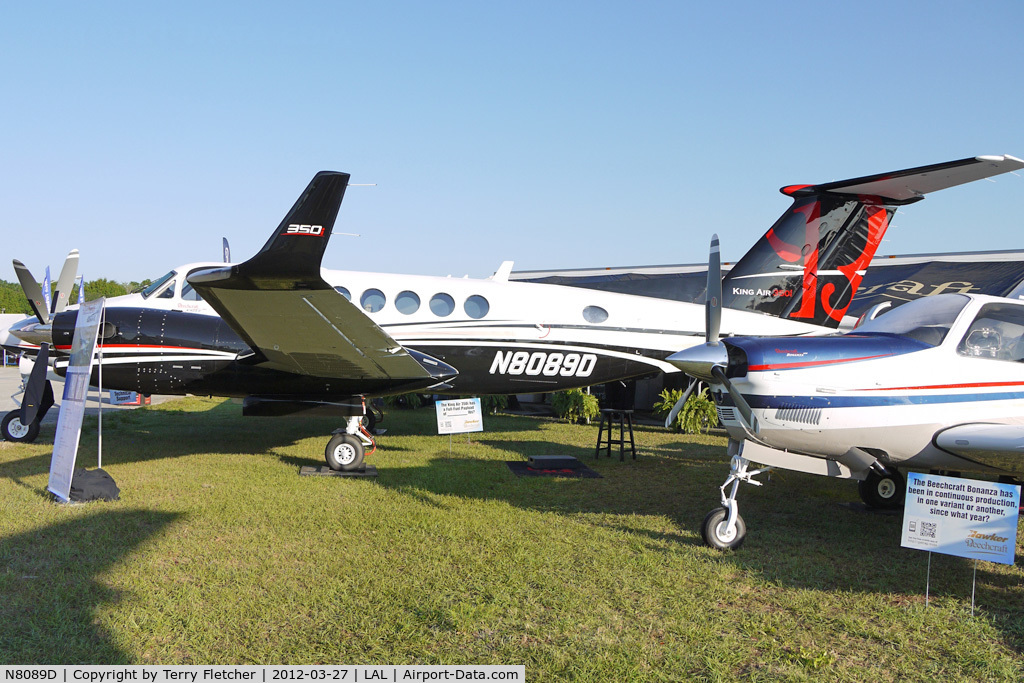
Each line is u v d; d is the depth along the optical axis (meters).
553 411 15.95
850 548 5.57
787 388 5.29
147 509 6.19
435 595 4.23
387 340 7.16
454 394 10.19
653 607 4.14
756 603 4.28
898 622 3.99
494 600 4.14
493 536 5.59
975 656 3.53
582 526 5.96
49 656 3.33
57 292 9.77
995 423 5.26
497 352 9.93
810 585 4.63
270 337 7.22
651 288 15.77
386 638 3.65
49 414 13.88
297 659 3.39
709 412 12.72
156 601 4.04
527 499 7.07
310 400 8.60
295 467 8.55
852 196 8.51
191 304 9.33
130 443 10.31
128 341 8.55
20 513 5.94
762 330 8.88
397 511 6.36
